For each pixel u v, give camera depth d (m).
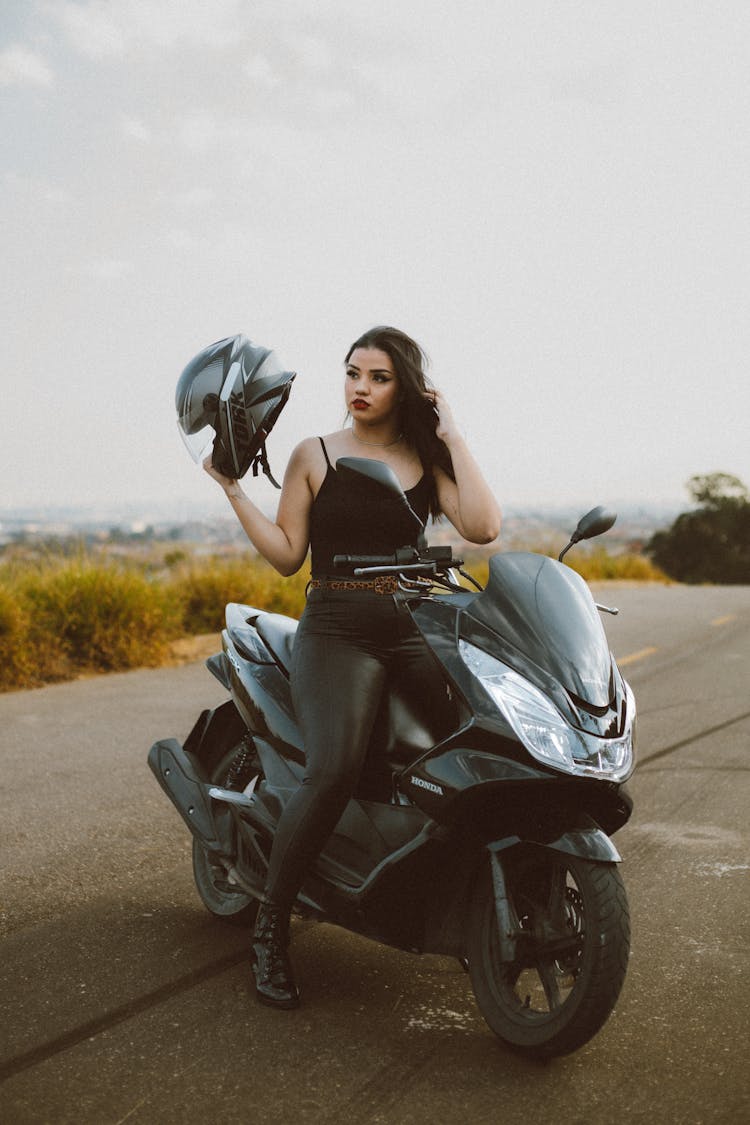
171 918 4.47
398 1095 3.12
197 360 3.92
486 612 3.46
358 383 3.88
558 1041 3.19
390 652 3.70
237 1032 3.49
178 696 9.52
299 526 3.94
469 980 3.91
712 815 5.96
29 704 9.15
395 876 3.42
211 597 13.82
